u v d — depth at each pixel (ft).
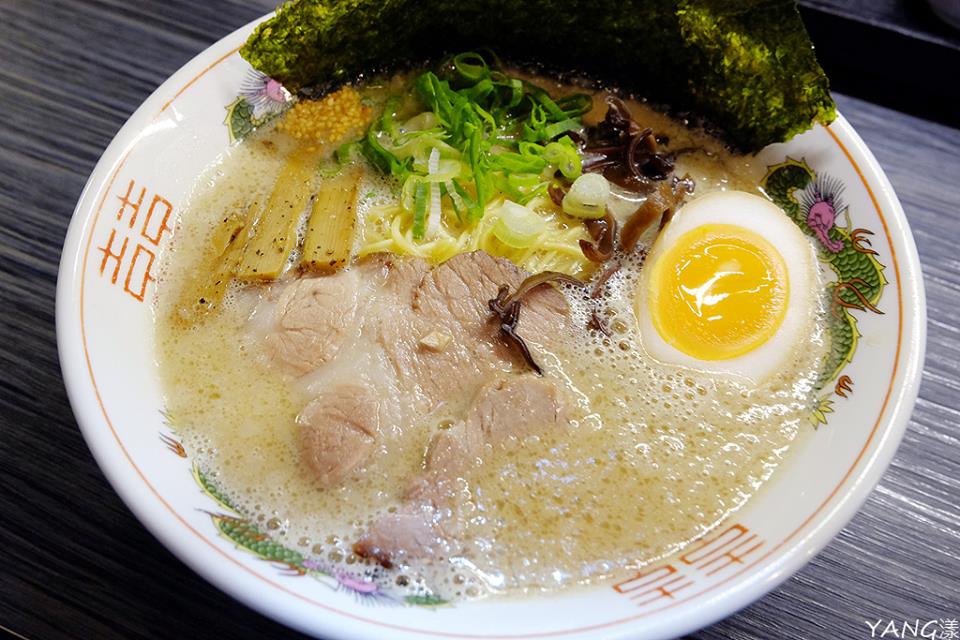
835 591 0.65
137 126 0.70
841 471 0.60
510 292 0.71
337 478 0.62
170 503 0.56
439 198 0.78
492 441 0.64
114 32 0.93
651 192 0.80
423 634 0.52
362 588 0.56
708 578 0.56
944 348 0.77
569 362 0.70
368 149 0.80
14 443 0.68
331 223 0.74
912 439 0.72
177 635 0.61
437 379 0.68
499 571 0.59
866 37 0.92
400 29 0.82
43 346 0.72
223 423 0.65
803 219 0.76
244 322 0.70
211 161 0.76
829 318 0.71
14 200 0.80
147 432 0.61
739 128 0.81
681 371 0.70
